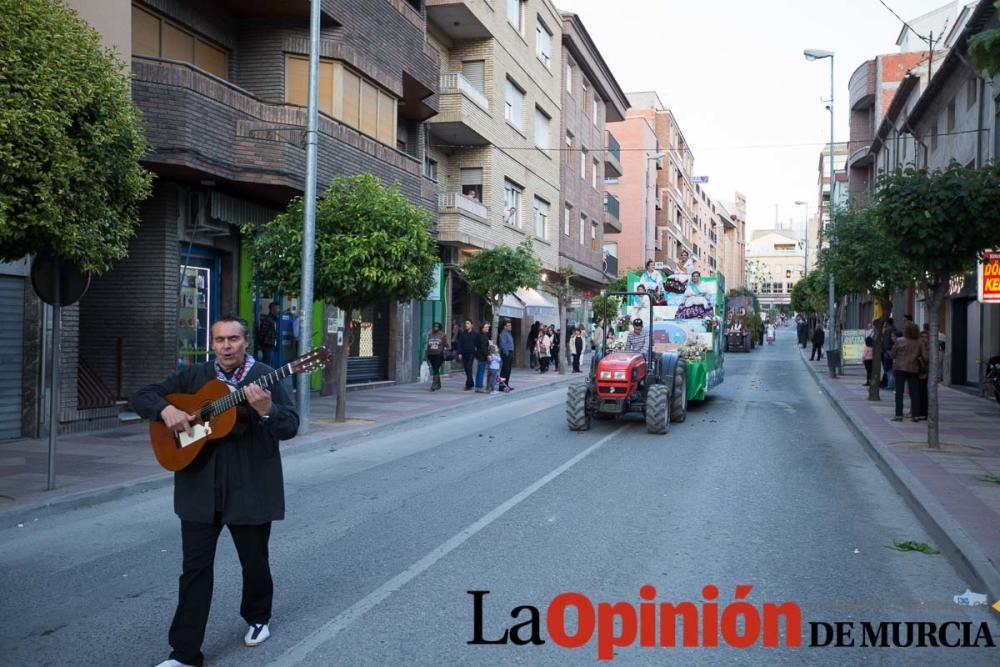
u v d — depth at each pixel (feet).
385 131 63.00
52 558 20.57
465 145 89.51
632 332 49.44
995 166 35.12
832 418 54.19
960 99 74.64
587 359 133.28
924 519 24.39
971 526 22.16
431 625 15.67
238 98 47.09
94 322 46.52
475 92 84.07
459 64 90.22
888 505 27.22
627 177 192.54
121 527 23.75
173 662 13.42
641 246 191.21
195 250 50.78
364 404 58.18
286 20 54.19
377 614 16.25
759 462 35.42
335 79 55.21
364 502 26.89
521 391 73.97
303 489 29.25
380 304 76.59
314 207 42.06
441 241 79.82
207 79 44.06
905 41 143.23
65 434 40.37
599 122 143.23
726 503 26.96
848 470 33.94
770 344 225.76
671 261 215.31
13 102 22.82
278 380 14.10
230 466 13.85
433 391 70.64
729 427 47.80
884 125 113.91
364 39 58.70
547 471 32.71
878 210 37.52
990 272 44.93
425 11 75.56
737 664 14.21
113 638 15.19
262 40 54.24
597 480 30.73
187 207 47.83
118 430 41.93
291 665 13.79
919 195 35.88
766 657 14.53
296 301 60.54
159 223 46.09
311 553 20.65
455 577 18.65
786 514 25.55
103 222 26.35
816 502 27.45
